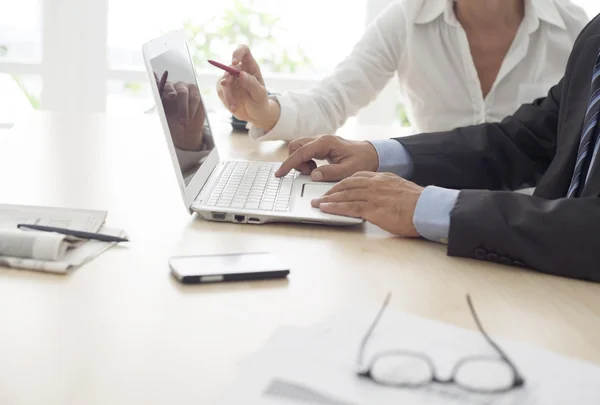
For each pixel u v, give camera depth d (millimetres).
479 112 1709
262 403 568
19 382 602
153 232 990
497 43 1687
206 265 852
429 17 1688
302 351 649
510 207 946
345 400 578
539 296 838
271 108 1560
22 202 1089
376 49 1745
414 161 1306
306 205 1092
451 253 948
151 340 684
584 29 1258
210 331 707
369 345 669
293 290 815
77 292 783
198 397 590
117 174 1269
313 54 2641
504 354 665
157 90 1026
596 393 606
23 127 1604
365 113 2643
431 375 622
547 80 1686
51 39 2605
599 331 752
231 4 2615
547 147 1373
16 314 724
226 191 1140
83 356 648
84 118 1734
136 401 582
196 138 1192
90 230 958
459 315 770
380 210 1023
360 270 888
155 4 2613
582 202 925
